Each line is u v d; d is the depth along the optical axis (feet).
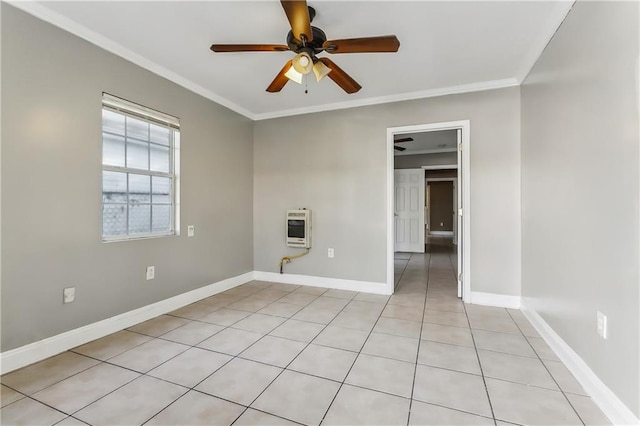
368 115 12.41
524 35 7.76
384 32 7.66
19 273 6.57
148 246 9.45
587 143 5.79
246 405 5.38
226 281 12.71
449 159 22.35
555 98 7.31
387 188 12.16
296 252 13.73
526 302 9.71
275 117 14.02
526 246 9.71
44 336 6.98
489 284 10.81
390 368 6.61
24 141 6.63
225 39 8.10
